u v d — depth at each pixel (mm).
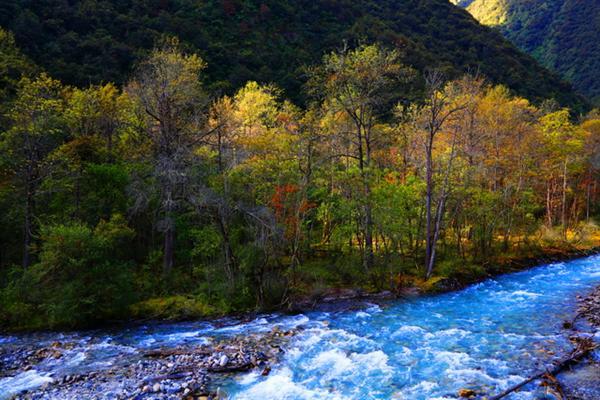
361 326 20562
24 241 27297
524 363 15203
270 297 24734
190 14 74312
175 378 14727
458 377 14250
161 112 28016
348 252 30312
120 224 24828
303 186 27594
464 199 33094
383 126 44562
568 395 12625
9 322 21734
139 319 22781
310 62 73062
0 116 28438
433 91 30781
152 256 28688
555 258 37938
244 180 29031
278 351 17141
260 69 67375
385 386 13828
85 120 36125
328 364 15742
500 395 12609
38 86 28766
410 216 31328
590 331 18500
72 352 17875
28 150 26172
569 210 57594
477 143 40781
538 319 20734
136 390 13844
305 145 32062
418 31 106375
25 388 14266
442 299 25609
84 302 21250
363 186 29453
